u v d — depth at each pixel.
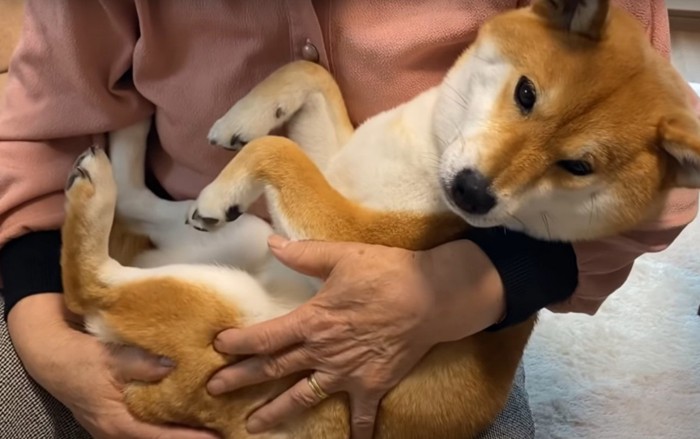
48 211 1.25
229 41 1.14
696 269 2.21
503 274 1.13
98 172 1.15
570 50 1.00
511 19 1.06
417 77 1.18
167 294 1.15
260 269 1.24
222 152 1.24
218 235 1.28
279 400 1.13
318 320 1.08
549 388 1.94
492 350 1.22
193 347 1.14
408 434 1.19
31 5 1.19
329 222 1.14
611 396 1.93
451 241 1.15
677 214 1.12
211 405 1.15
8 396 1.19
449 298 1.10
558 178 1.03
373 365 1.11
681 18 2.89
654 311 2.10
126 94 1.24
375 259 1.09
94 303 1.16
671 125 0.99
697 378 1.97
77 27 1.15
